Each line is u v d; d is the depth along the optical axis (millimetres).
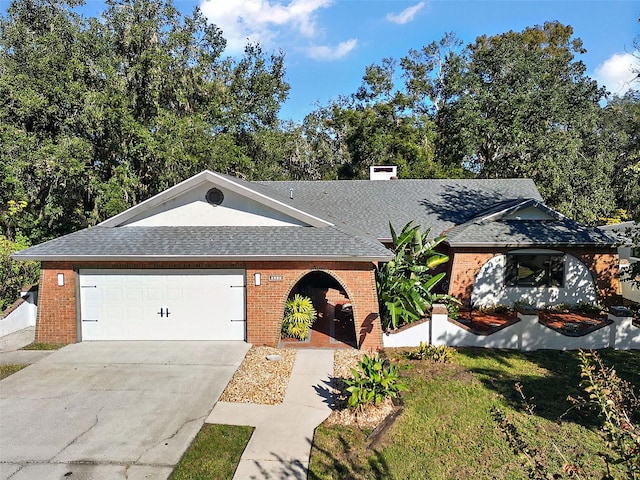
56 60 21828
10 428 7004
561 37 41625
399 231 16344
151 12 25109
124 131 21406
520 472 5957
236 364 9922
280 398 8219
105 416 7426
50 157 19234
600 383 4297
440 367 9883
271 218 12609
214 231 12359
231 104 29547
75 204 23047
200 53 28281
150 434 6844
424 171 31594
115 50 24312
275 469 5980
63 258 11133
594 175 26516
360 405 7504
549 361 10289
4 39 24422
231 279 11516
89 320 11641
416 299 11461
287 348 11195
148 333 11680
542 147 26312
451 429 7145
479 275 15250
